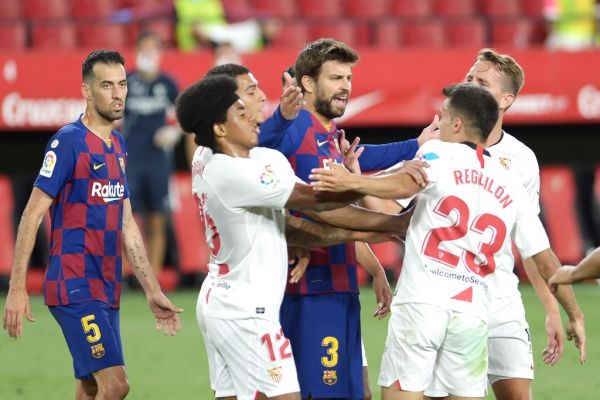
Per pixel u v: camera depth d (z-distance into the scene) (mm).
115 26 46156
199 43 45562
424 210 17078
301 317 18594
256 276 16719
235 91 16750
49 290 19297
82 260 19312
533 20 48938
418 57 43781
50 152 19219
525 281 46125
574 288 45000
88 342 19094
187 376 28188
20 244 18953
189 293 42594
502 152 19641
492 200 17109
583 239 47250
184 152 44938
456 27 48188
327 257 18688
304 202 16562
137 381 27531
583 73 44531
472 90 17422
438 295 16922
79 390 20172
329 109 18625
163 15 46156
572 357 31078
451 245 16953
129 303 40812
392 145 20609
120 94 19656
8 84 41219
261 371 16594
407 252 17281
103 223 19531
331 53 18500
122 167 19984
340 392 18625
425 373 17062
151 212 41625
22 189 44500
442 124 17594
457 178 16922
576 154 46656
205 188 16781
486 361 17375
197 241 44094
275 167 16609
